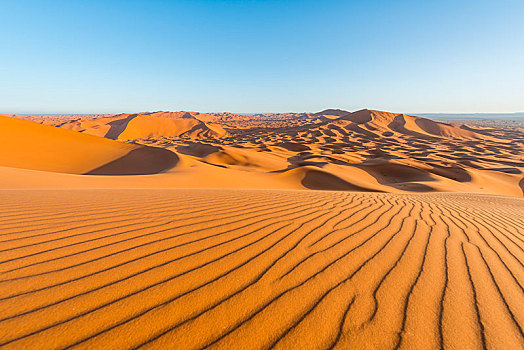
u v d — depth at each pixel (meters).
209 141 100.00
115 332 1.34
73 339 1.28
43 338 1.28
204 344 1.31
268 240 2.74
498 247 2.99
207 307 1.57
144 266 2.03
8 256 2.09
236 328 1.42
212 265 2.11
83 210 3.65
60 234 2.65
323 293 1.79
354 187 22.55
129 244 2.46
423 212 4.74
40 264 1.98
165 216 3.52
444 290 1.91
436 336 1.44
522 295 1.92
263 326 1.45
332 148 78.19
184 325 1.42
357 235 3.04
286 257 2.34
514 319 1.62
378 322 1.52
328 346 1.34
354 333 1.43
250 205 4.52
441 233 3.35
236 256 2.31
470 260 2.51
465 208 5.77
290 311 1.58
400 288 1.90
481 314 1.65
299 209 4.32
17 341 1.25
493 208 6.17
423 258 2.47
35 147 23.53
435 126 138.12
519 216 5.19
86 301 1.55
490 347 1.39
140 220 3.27
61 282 1.74
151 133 128.38
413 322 1.54
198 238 2.71
